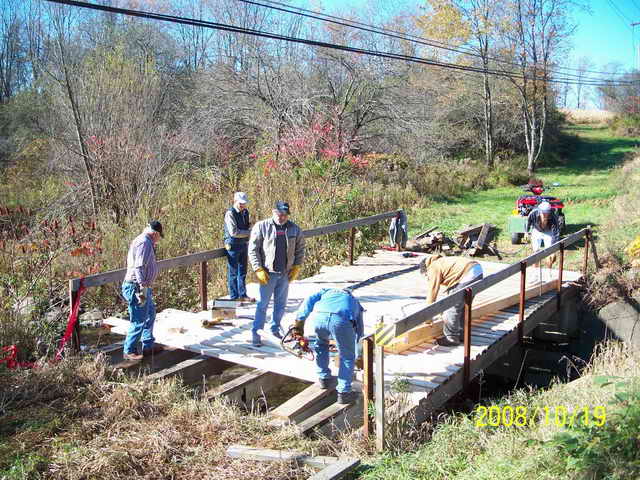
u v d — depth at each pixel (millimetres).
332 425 5359
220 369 7094
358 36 25062
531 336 10328
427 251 13766
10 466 4457
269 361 6402
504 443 4785
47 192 15336
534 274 10648
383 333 4832
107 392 5809
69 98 15344
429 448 4934
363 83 22531
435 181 22250
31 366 6246
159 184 14148
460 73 28922
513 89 29000
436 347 6961
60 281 9289
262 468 4496
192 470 4516
